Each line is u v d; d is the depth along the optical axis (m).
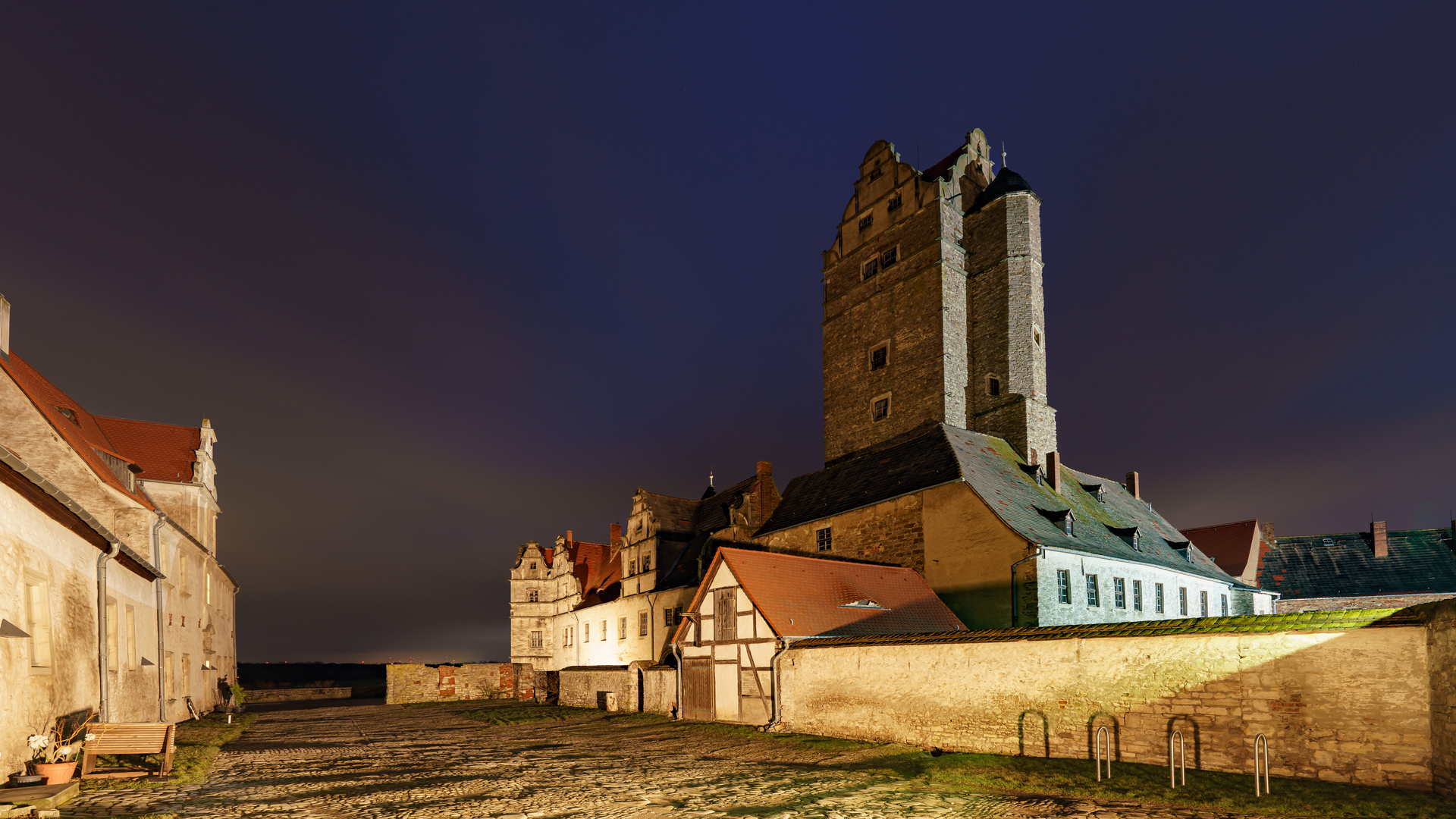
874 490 29.95
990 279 35.06
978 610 24.69
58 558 12.51
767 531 34.47
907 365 35.31
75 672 13.23
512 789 12.69
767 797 11.82
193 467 30.23
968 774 13.37
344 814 10.55
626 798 11.85
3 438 20.06
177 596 24.42
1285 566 45.12
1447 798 9.92
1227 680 12.34
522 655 54.53
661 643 36.25
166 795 11.55
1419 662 10.62
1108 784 11.88
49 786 10.27
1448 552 42.22
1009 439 33.22
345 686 51.12
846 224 39.97
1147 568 28.83
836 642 18.72
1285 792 10.74
